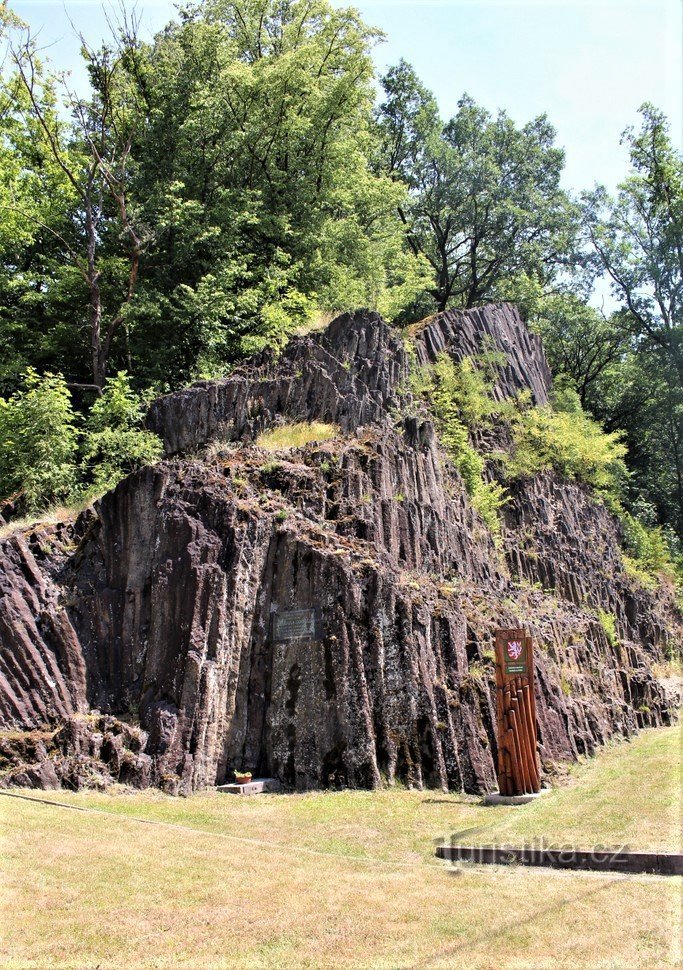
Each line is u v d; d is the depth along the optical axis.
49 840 10.09
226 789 13.66
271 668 15.24
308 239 30.14
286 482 17.52
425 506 19.75
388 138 49.00
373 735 14.42
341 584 15.37
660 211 45.19
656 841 9.65
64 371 29.44
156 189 29.14
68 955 7.30
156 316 26.09
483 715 15.37
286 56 30.61
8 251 30.80
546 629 20.77
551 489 29.48
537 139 49.84
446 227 48.53
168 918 8.09
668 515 42.94
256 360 22.27
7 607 14.64
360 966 7.06
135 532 15.95
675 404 43.66
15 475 19.92
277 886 8.96
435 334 28.64
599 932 7.53
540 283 50.38
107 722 13.90
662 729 23.56
